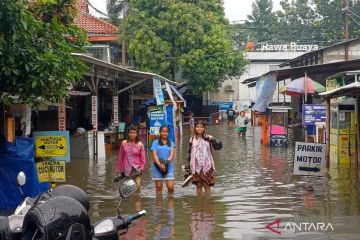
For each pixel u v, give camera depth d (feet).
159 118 78.07
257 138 110.11
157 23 138.10
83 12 110.11
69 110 82.12
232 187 43.88
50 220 14.70
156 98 81.76
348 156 59.47
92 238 15.70
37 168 33.88
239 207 34.91
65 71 33.37
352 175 49.44
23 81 32.30
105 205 36.19
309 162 43.14
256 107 91.40
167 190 42.19
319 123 71.15
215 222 30.45
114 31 104.53
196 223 30.22
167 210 34.14
